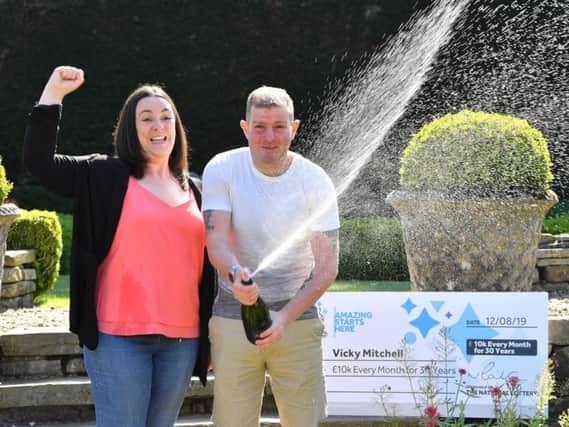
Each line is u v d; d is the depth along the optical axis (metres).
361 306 4.81
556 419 5.06
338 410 4.78
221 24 14.62
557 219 9.28
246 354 3.68
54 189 3.64
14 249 7.35
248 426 3.76
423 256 5.27
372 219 9.59
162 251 3.63
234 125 14.95
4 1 14.43
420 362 4.76
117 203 3.62
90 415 5.11
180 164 3.91
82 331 3.61
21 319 6.13
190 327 3.73
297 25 14.52
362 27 14.38
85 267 3.62
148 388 3.64
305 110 14.62
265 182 3.61
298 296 3.58
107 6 14.52
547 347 4.72
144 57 14.69
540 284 7.23
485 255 5.15
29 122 3.60
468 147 5.21
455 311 4.76
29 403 5.02
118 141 3.78
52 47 14.61
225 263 3.48
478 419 4.76
